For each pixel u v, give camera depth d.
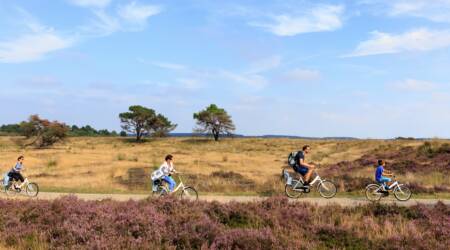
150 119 104.81
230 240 9.51
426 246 9.59
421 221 11.99
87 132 162.88
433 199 17.12
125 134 134.38
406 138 55.78
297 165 16.91
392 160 35.66
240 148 81.38
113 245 8.94
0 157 46.06
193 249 9.36
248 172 32.16
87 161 41.22
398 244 9.84
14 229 10.72
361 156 43.38
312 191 18.92
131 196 17.81
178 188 16.02
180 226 10.45
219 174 28.16
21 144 82.06
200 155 55.88
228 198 16.98
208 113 102.00
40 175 28.11
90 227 10.30
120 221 10.65
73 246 9.01
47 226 10.81
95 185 22.52
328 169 34.69
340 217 12.33
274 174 30.30
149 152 63.28
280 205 13.29
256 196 17.83
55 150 65.50
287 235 10.58
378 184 16.69
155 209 12.12
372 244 10.01
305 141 87.94
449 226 11.24
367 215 12.94
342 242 10.14
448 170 27.30
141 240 9.50
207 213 12.13
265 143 89.19
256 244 9.42
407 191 16.70
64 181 24.31
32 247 9.52
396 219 12.21
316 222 11.56
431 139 44.53
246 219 12.01
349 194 18.69
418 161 32.94
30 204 12.85
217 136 103.75
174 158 47.69
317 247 9.85
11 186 19.22
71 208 12.05
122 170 31.39
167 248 9.17
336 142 69.50
